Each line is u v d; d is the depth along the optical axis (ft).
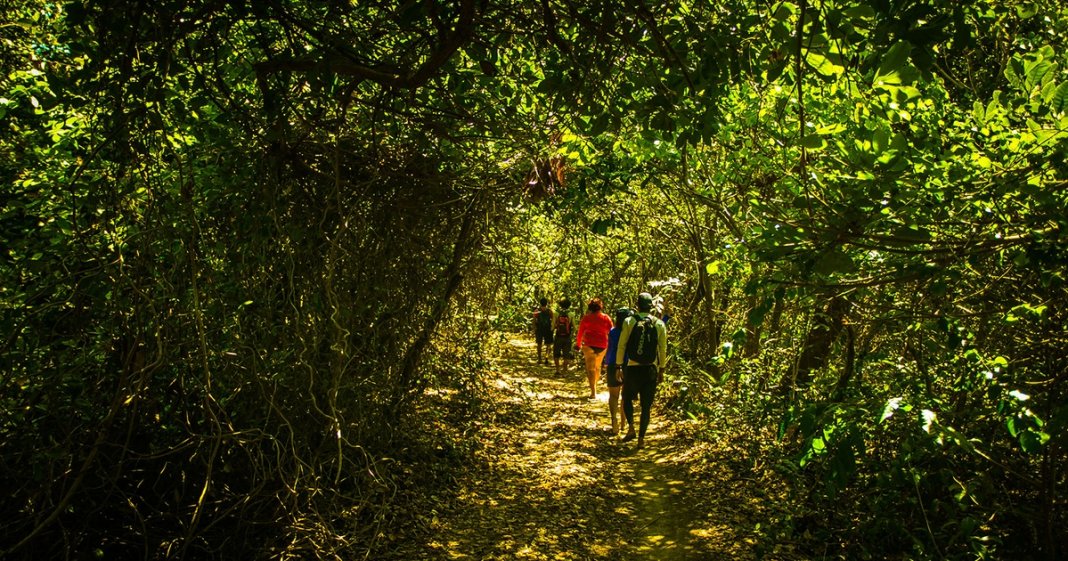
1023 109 10.87
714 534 19.12
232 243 15.37
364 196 19.62
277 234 16.34
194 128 13.93
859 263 11.74
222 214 15.26
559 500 22.06
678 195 31.76
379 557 16.90
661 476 24.90
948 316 12.16
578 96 12.39
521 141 19.19
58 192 12.53
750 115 17.89
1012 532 15.37
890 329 17.89
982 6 14.28
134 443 14.23
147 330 13.09
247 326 15.34
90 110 12.83
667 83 11.61
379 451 22.25
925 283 11.46
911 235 9.31
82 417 12.98
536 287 57.47
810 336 22.40
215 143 14.66
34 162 14.32
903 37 8.37
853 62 10.29
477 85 17.31
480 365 33.58
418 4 11.57
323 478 17.98
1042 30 15.10
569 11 11.66
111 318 13.15
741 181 20.38
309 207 18.12
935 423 10.73
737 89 16.81
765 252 9.59
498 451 26.99
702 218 33.19
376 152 16.65
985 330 14.60
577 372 52.29
